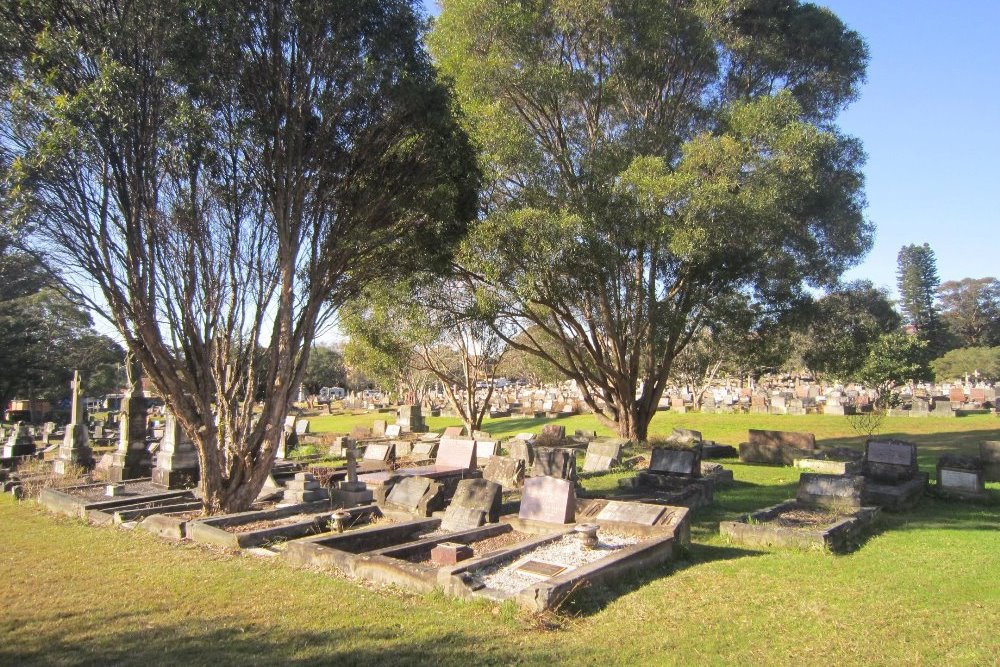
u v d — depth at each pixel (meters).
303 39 10.38
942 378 63.41
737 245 18.19
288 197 11.05
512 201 18.39
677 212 17.31
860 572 7.61
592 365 25.86
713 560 8.52
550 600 6.04
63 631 5.96
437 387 69.44
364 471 18.50
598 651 5.27
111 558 8.74
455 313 19.44
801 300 21.30
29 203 8.80
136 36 9.30
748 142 17.86
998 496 13.48
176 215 10.63
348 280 12.54
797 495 11.86
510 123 17.78
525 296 18.19
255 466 11.41
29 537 10.38
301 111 10.84
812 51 21.91
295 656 5.23
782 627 5.78
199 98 9.89
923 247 76.38
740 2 20.39
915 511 12.38
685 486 14.00
